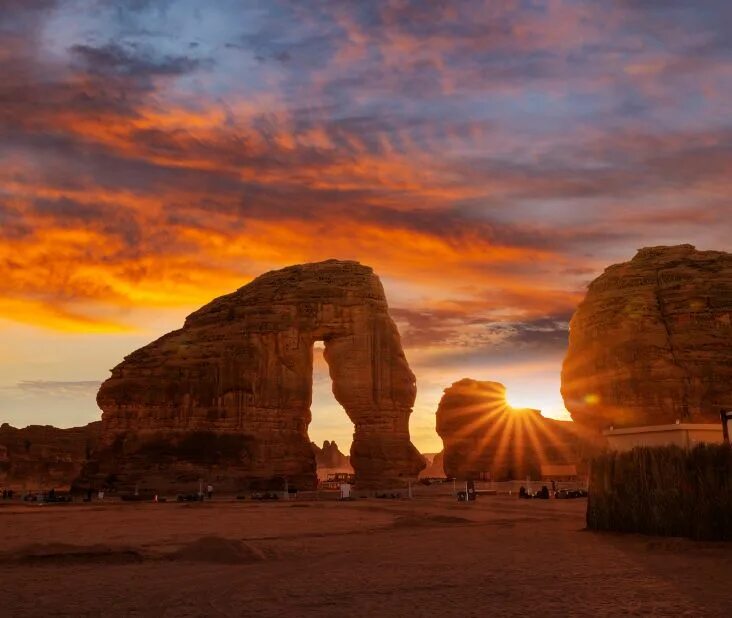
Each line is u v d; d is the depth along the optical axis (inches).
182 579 673.0
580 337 3221.0
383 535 1112.2
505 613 496.1
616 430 1269.7
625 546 901.2
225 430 3058.6
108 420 3051.2
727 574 660.7
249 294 3481.8
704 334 2933.1
